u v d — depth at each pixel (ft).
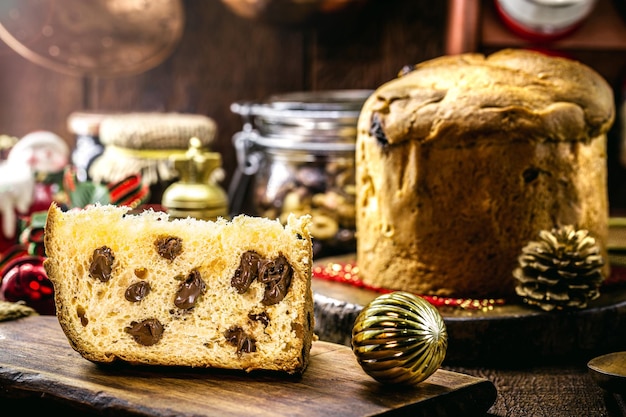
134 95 3.95
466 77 2.61
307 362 2.20
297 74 3.85
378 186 2.67
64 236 2.19
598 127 2.62
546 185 2.58
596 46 3.38
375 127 2.64
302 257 2.15
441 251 2.60
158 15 3.74
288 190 3.16
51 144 3.43
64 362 2.23
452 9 3.39
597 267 2.48
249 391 2.09
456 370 2.43
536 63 2.63
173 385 2.12
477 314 2.47
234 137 3.91
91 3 3.70
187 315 2.19
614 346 2.51
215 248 2.17
